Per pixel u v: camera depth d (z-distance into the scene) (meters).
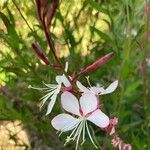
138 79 0.18
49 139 0.18
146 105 0.16
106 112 0.16
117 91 0.15
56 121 0.11
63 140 0.17
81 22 0.18
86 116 0.11
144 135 0.17
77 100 0.11
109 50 0.18
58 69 0.10
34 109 0.18
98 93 0.11
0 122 0.21
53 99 0.11
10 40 0.15
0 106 0.15
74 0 0.18
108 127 0.11
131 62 0.17
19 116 0.15
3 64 0.16
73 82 0.11
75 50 0.18
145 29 0.15
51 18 0.09
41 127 0.15
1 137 0.20
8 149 0.20
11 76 0.17
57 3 0.09
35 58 0.17
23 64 0.15
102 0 0.17
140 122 0.17
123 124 0.18
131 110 0.19
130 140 0.16
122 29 0.17
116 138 0.11
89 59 0.18
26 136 0.20
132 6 0.14
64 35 0.17
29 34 0.16
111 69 0.18
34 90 0.16
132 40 0.16
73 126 0.11
